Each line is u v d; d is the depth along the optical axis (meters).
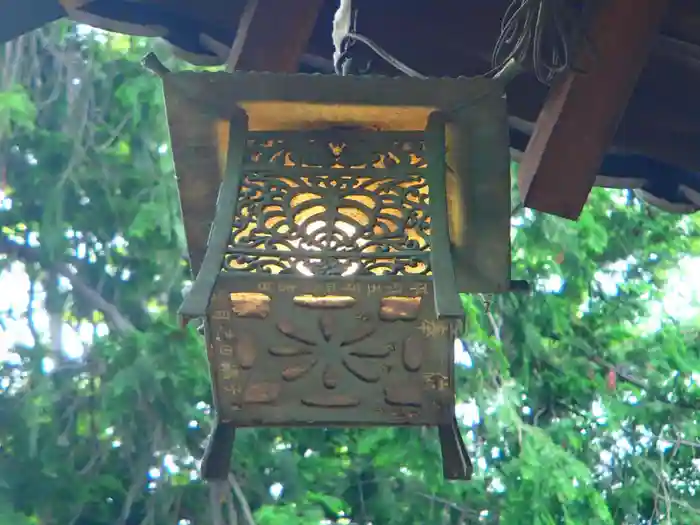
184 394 5.32
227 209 1.56
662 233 7.07
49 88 6.18
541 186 2.17
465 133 1.64
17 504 5.23
